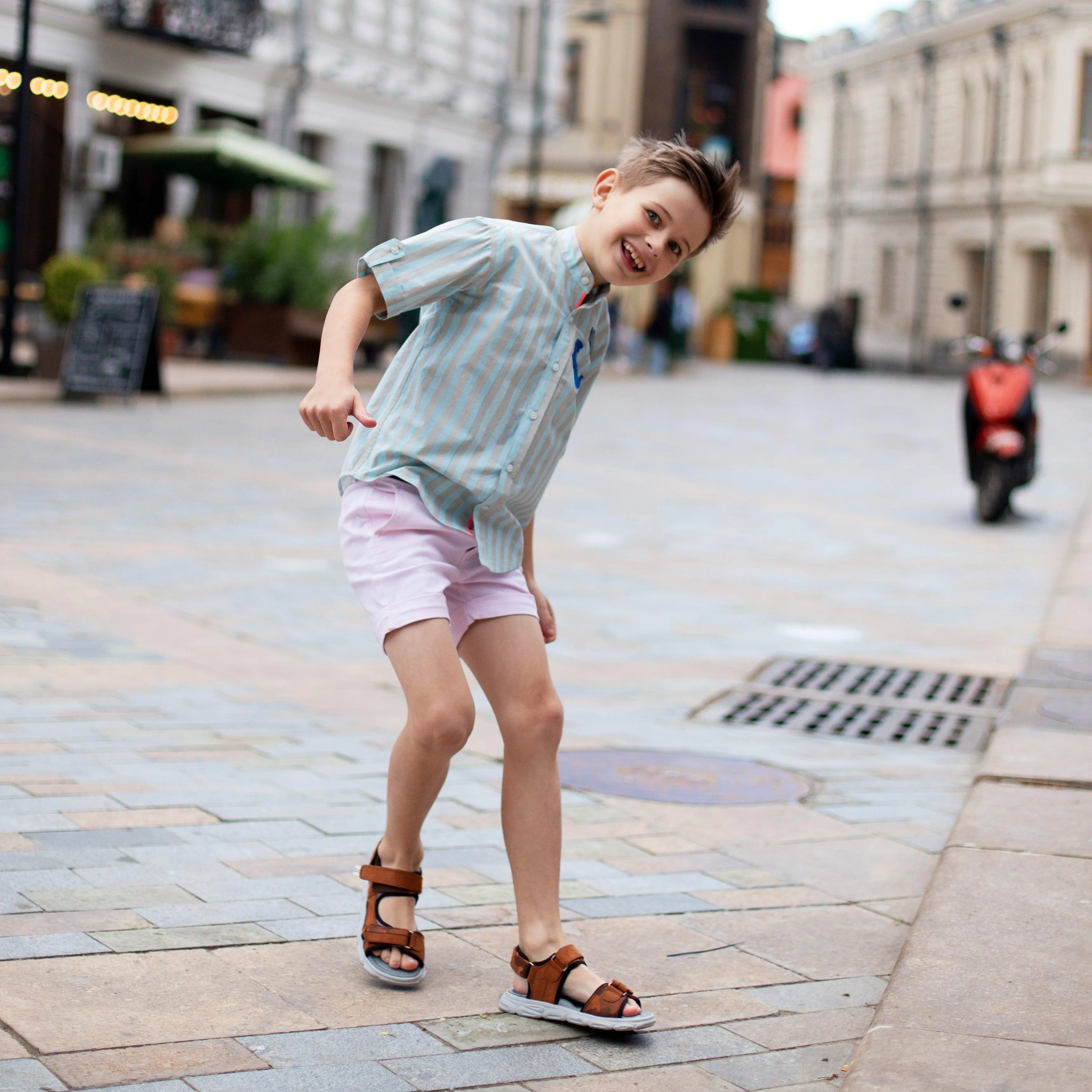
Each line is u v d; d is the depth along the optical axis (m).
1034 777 4.38
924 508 12.65
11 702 4.95
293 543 8.83
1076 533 10.95
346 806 4.10
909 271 46.03
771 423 21.30
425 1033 2.74
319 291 22.31
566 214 33.03
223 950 3.04
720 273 48.28
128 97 22.97
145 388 16.45
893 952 3.33
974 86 42.75
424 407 2.80
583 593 8.01
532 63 33.91
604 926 3.37
